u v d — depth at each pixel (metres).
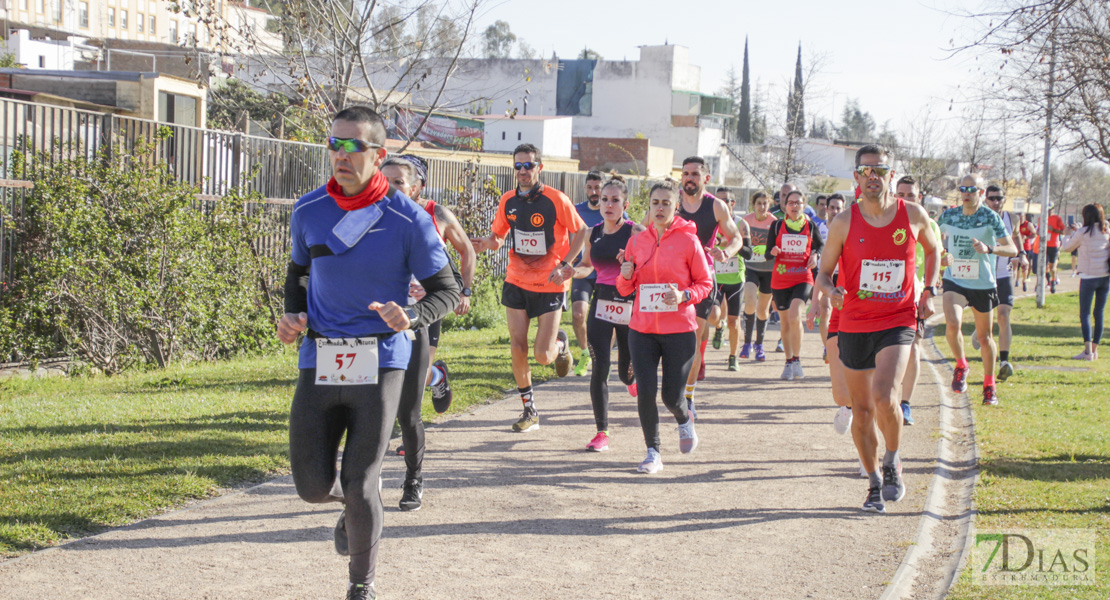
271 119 20.30
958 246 8.83
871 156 5.16
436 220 5.71
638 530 4.97
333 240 3.60
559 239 7.24
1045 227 21.53
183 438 6.43
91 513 4.82
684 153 61.88
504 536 4.82
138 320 10.16
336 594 3.98
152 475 5.52
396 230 3.64
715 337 12.73
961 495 5.73
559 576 4.27
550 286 7.34
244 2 15.75
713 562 4.49
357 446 3.58
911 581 4.34
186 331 10.74
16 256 9.43
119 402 7.82
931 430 7.53
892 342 5.24
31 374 9.53
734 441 7.21
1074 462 6.41
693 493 5.71
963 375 9.29
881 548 4.73
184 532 4.71
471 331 14.68
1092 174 51.34
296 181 12.93
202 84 14.88
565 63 61.88
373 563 3.64
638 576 4.29
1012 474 6.09
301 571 4.24
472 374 9.78
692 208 8.02
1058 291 27.52
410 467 5.24
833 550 4.69
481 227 16.09
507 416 7.98
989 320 8.79
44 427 6.66
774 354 12.48
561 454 6.68
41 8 48.75
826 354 6.61
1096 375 10.84
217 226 11.14
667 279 6.06
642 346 6.15
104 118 10.11
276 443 6.45
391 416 3.66
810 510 5.38
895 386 5.18
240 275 11.48
